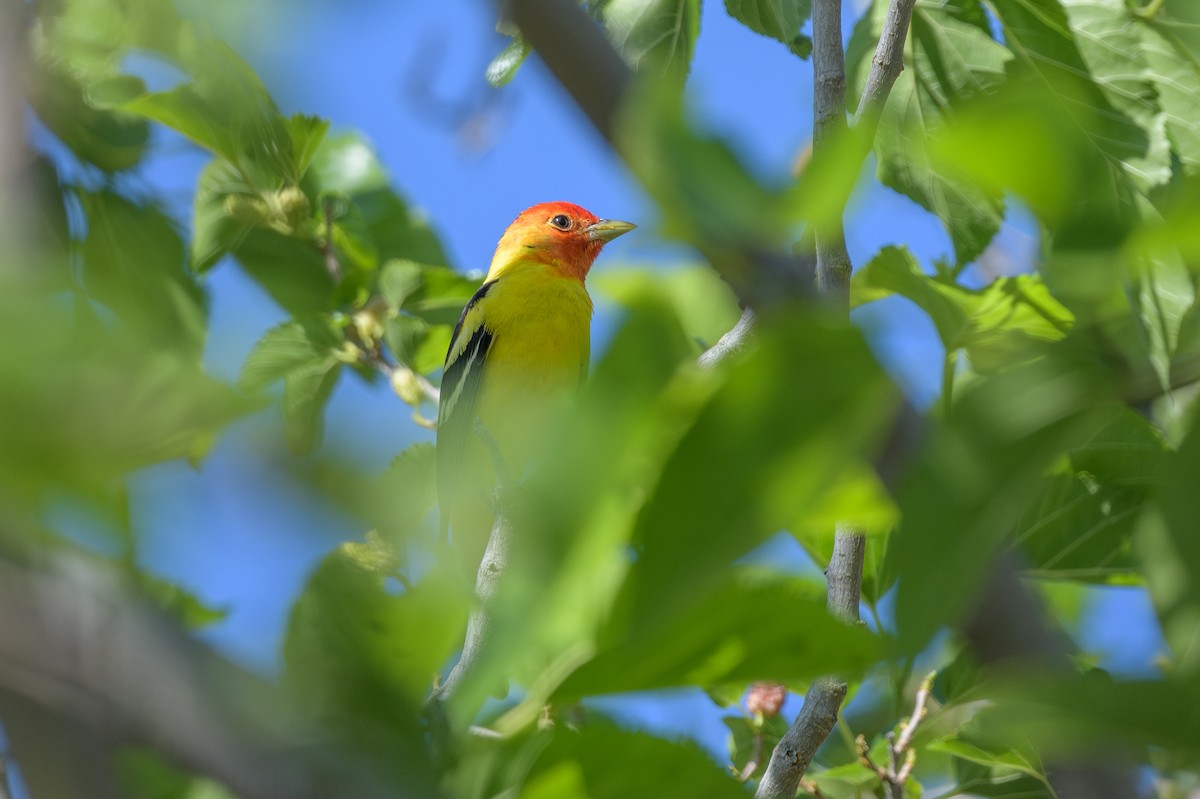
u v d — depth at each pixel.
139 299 2.49
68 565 1.91
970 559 1.95
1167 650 2.24
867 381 1.93
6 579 1.90
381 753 2.14
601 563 1.97
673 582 1.90
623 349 1.96
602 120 2.08
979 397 2.09
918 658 1.91
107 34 2.72
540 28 2.09
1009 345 2.42
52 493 1.81
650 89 2.00
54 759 1.97
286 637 2.13
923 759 12.17
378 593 2.10
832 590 6.89
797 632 2.29
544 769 2.88
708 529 1.90
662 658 2.29
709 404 1.92
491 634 2.13
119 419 1.75
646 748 2.89
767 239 1.96
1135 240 2.12
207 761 2.01
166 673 2.00
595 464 1.94
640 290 2.01
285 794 2.02
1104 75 9.42
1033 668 2.13
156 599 2.03
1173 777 2.22
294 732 2.07
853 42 11.07
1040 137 2.00
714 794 2.91
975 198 8.33
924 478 2.00
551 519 1.96
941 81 10.30
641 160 1.97
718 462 1.91
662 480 1.92
